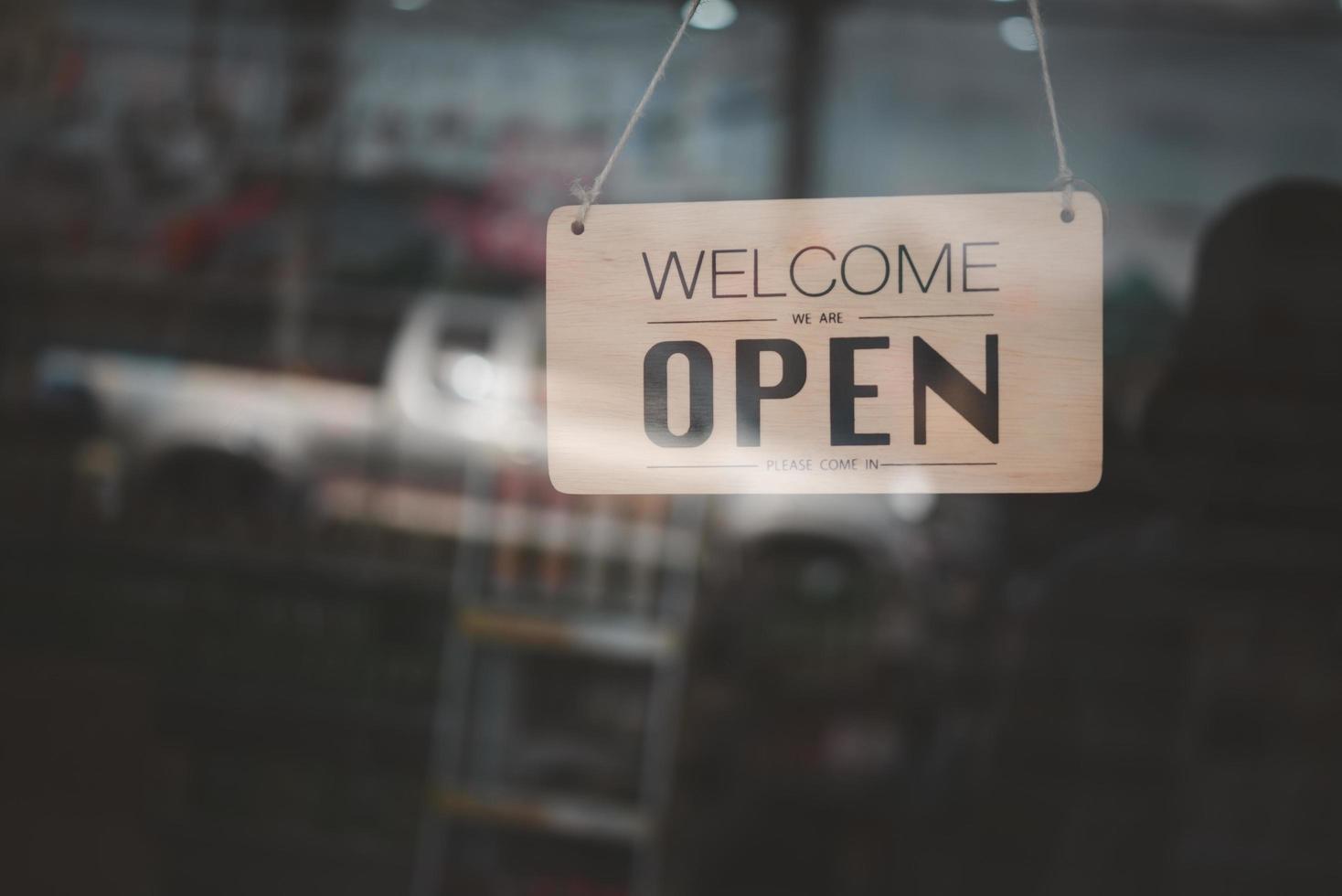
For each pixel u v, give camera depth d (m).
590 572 2.71
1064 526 2.39
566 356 0.90
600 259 0.90
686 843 2.63
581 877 2.76
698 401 0.90
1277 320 2.22
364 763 2.84
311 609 2.89
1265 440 2.27
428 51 2.73
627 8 2.53
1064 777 2.35
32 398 2.96
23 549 2.95
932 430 0.88
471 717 2.80
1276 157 2.31
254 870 2.83
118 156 2.92
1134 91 2.30
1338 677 2.24
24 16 2.91
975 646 2.44
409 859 2.80
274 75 2.83
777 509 2.60
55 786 2.85
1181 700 2.29
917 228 0.88
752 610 2.60
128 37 2.89
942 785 2.43
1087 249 0.87
